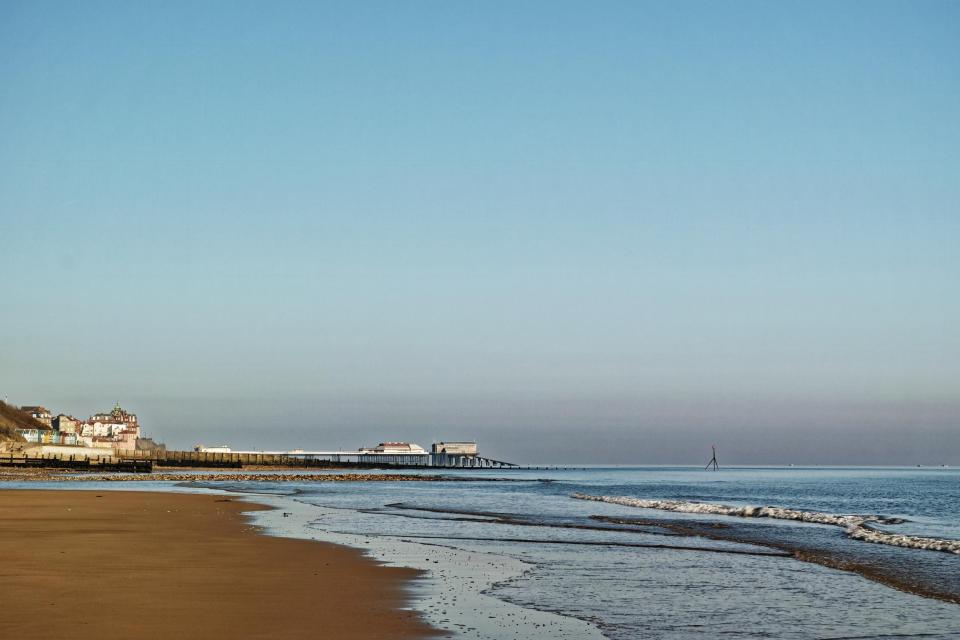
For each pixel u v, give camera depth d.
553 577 23.78
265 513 49.03
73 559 25.05
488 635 16.06
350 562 25.70
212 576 22.19
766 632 17.03
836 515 49.31
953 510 66.38
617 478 198.50
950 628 17.56
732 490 111.25
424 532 37.81
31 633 15.10
